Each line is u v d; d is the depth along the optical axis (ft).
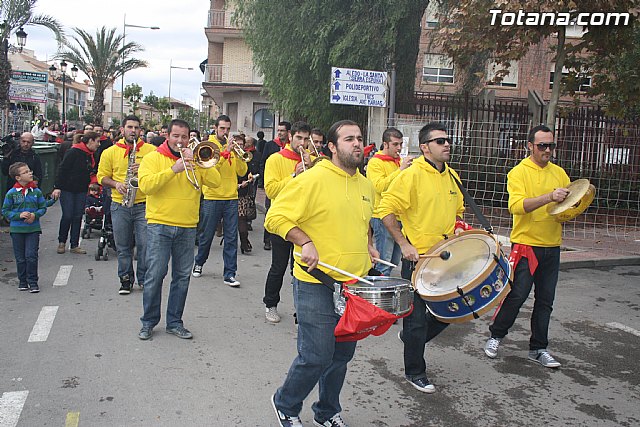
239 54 108.47
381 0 51.19
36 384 15.51
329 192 12.26
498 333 18.67
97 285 25.59
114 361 17.16
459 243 15.38
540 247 17.62
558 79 35.94
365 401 15.35
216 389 15.56
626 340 21.07
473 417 14.69
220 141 27.27
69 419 13.69
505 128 46.03
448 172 16.31
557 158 48.83
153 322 19.24
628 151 49.19
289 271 29.71
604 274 31.63
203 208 26.23
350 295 11.60
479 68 57.98
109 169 24.27
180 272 19.27
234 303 23.52
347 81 38.34
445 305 15.03
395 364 17.89
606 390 16.63
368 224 12.94
